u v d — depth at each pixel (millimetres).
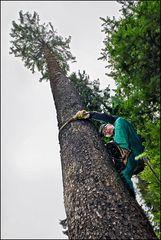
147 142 3812
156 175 3785
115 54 3719
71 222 4332
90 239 3855
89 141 5512
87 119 6238
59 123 6980
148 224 4082
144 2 3551
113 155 5277
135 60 3576
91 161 4988
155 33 3436
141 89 3541
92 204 4223
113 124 5656
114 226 3857
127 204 4172
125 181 4699
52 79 8883
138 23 3697
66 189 4891
